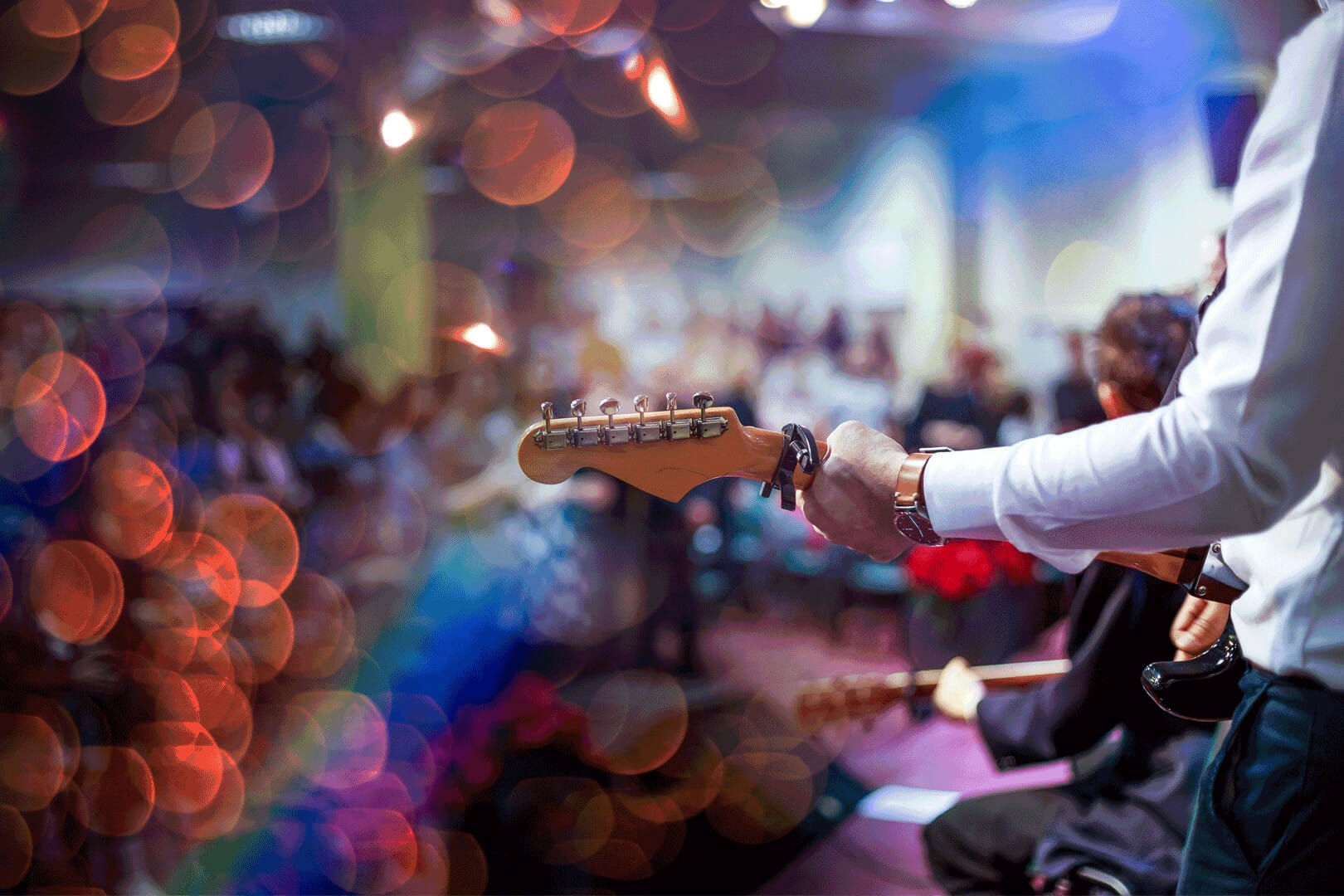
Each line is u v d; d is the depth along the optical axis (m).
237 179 10.53
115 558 3.87
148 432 4.83
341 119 7.92
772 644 5.27
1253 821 0.87
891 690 2.06
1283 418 0.73
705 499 5.84
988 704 1.85
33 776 3.04
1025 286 10.25
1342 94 0.72
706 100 10.64
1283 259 0.73
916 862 2.66
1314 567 0.83
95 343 6.16
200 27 9.11
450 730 3.05
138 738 3.31
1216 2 7.65
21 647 3.26
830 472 0.98
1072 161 9.55
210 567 4.22
